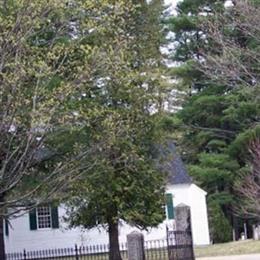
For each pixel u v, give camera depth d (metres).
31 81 16.05
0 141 15.20
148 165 26.52
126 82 21.83
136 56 26.08
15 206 17.16
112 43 18.88
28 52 16.08
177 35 39.53
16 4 15.80
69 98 17.91
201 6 33.34
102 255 36.47
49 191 17.06
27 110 15.36
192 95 42.03
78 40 18.53
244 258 27.05
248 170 32.84
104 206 26.17
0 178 14.84
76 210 27.17
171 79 37.59
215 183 44.03
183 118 41.72
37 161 19.58
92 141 19.09
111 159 22.47
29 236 41.97
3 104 15.00
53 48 17.02
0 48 15.07
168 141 30.69
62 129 17.69
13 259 37.88
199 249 34.31
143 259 21.58
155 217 27.62
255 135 33.84
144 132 25.81
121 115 20.77
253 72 16.27
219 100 40.00
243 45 18.95
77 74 16.41
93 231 42.28
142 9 27.12
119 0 18.25
